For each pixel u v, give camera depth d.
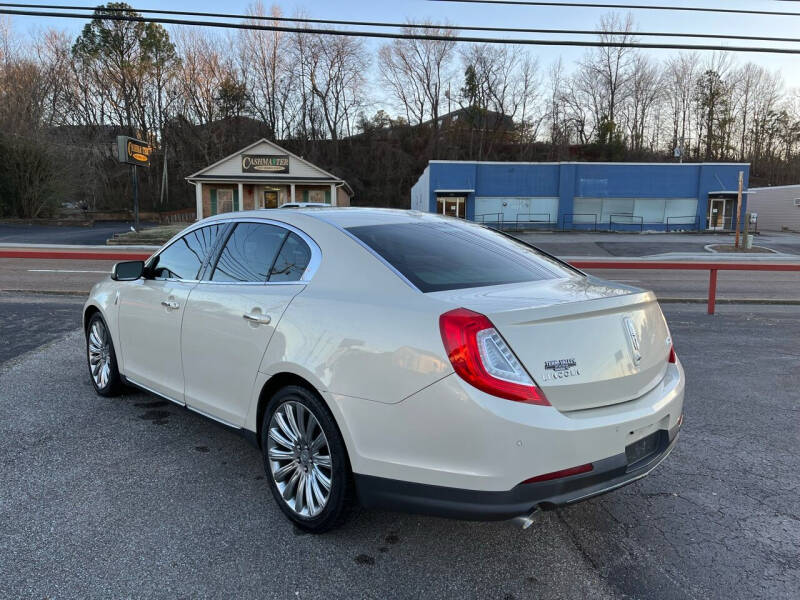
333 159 71.69
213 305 3.36
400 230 3.19
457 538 2.84
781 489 3.40
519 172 38.81
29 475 3.39
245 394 3.14
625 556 2.71
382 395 2.43
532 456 2.21
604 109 75.62
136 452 3.76
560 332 2.38
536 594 2.42
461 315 2.29
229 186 35.94
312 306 2.80
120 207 59.38
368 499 2.54
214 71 65.25
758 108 77.12
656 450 2.73
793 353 6.64
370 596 2.38
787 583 2.50
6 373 5.40
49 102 45.84
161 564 2.55
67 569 2.50
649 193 38.78
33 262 15.98
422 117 75.88
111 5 60.53
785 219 44.69
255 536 2.81
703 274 16.91
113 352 4.54
